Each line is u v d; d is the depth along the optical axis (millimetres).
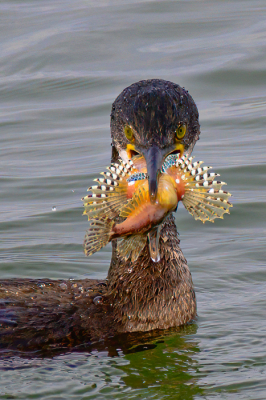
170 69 23641
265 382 6855
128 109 7875
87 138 18719
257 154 16734
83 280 9445
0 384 6812
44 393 6648
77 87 23016
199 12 30516
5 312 8203
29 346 7645
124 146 8289
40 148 18109
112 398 6559
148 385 6848
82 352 7629
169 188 6801
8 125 20125
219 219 13648
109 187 6766
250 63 23688
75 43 27031
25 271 11430
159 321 8398
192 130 8320
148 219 6695
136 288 8414
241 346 7875
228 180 15195
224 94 21766
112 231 6660
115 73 23781
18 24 30953
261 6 30984
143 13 30516
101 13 31016
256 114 19938
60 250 12375
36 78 24312
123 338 8062
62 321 8125
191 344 7949
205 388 6746
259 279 10820
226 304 9625
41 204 14445
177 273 8609
